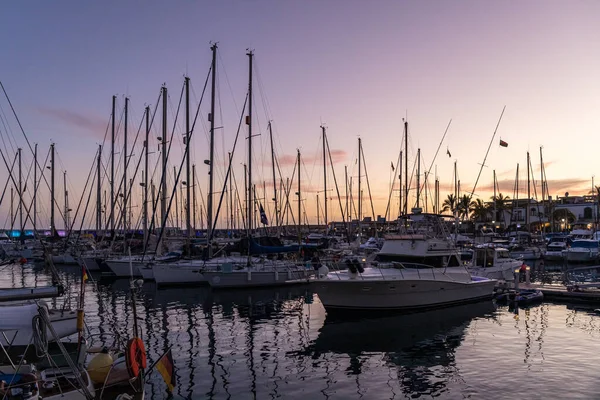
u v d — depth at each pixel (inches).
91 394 409.4
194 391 537.3
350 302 963.3
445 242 1091.3
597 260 2132.1
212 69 1502.2
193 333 816.3
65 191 2608.3
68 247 2180.1
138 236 2058.3
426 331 832.3
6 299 482.6
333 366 635.5
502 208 4079.7
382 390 545.6
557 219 4087.1
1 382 388.5
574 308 1051.9
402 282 964.6
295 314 989.2
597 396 519.5
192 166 2281.0
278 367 628.7
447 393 534.3
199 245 1566.2
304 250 1502.2
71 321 587.8
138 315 973.2
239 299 1180.5
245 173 2084.2
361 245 2224.4
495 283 1157.7
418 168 2119.8
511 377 582.2
